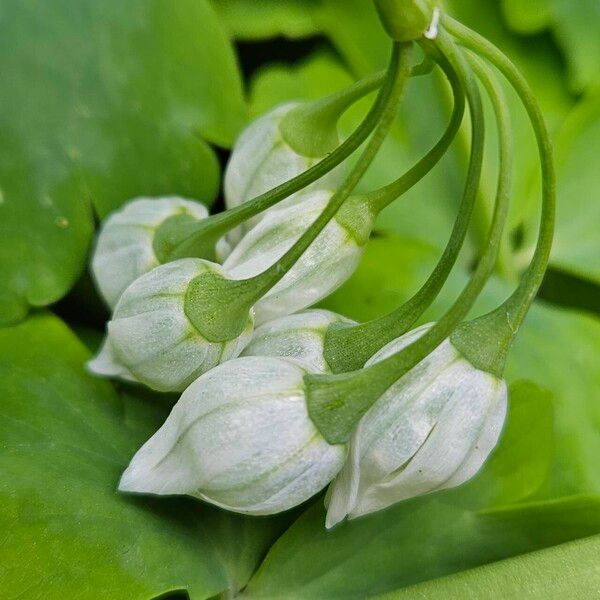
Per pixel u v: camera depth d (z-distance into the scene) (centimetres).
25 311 15
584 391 16
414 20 12
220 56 16
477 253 17
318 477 13
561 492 16
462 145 17
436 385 13
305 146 14
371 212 14
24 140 15
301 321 13
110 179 15
